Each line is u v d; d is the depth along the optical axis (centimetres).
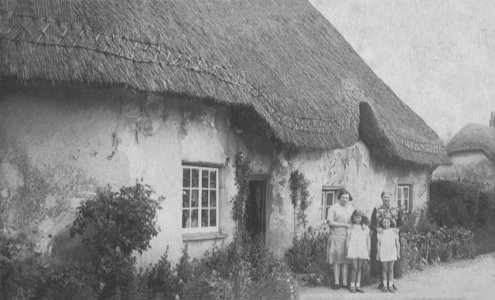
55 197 852
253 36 1351
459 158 2517
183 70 936
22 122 842
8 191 833
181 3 1123
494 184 2423
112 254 808
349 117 1441
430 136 1947
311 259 1210
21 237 823
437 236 1619
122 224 819
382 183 1703
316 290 1049
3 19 778
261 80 1193
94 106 884
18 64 762
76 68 796
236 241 1123
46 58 782
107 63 826
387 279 1066
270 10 1571
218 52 1074
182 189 1026
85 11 851
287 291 951
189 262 987
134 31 898
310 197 1354
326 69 1560
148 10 975
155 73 881
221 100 984
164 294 862
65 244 852
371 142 1603
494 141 2509
